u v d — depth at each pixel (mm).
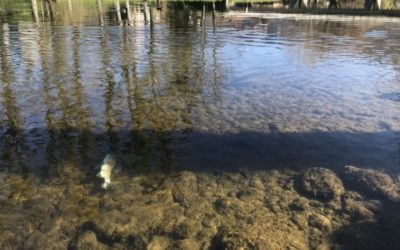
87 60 20156
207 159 10062
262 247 6742
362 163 9906
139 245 7066
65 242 7109
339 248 6961
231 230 7320
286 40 27906
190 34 30484
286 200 8359
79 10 48750
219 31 32500
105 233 7324
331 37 29406
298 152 10469
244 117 12836
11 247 6941
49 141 10805
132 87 15719
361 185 8797
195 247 6984
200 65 19703
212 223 7594
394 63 20766
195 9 52594
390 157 10180
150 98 14461
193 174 9359
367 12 43875
